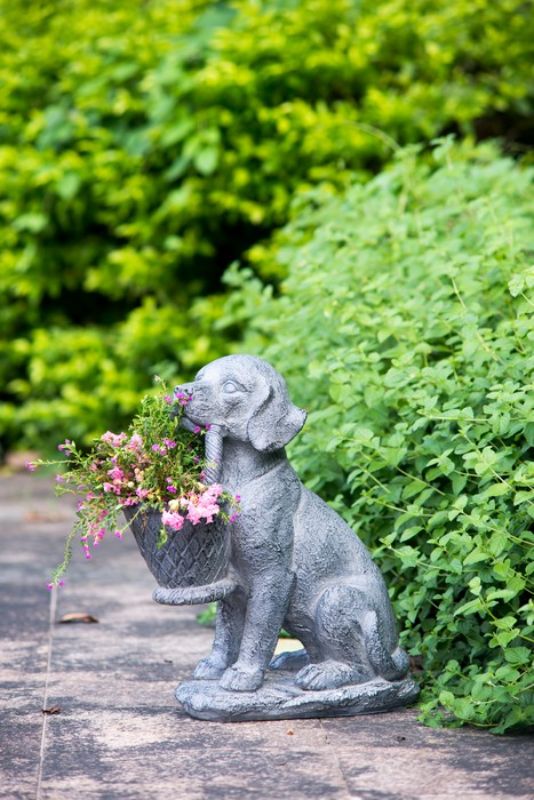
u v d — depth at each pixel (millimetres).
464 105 14461
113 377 15664
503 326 7090
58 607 9031
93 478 6285
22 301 17547
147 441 6266
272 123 14680
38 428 17062
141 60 15125
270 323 9039
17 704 6574
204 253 15672
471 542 6195
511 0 15188
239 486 6367
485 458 6254
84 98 15414
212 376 6352
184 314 15773
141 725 6184
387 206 9484
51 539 11961
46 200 16000
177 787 5289
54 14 17516
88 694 6766
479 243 8250
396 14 14508
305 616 6453
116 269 16312
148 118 15383
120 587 9766
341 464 7523
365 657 6414
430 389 7113
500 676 5918
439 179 9586
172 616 8750
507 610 6781
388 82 15133
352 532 6652
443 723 6160
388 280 8266
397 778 5383
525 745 5848
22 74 16344
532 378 6605
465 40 15125
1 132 16453
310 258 8883
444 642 7039
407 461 7328
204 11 15773
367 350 8039
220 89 14391
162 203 15555
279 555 6336
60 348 16219
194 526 6148
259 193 14781
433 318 7566
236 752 5750
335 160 14414
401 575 7508
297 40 14523
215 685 6426
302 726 6176
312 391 8391
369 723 6230
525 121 15992
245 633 6383
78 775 5445
